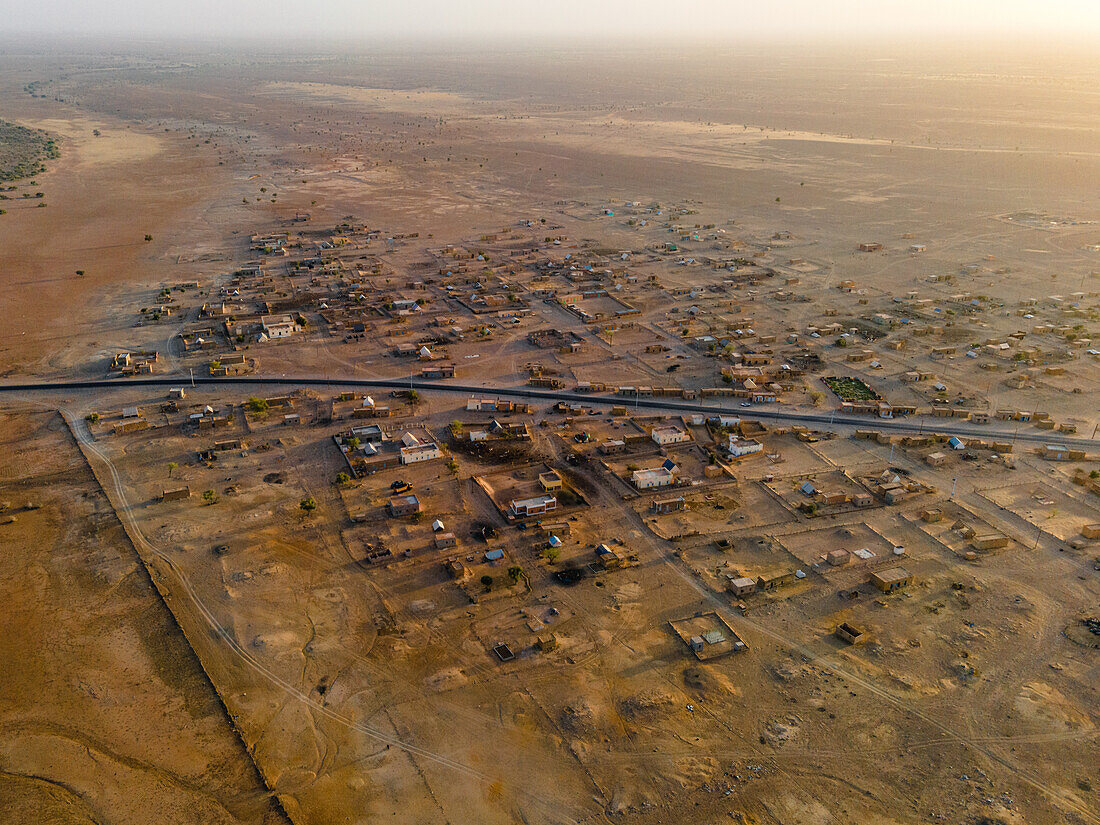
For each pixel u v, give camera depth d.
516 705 71.12
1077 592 86.44
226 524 98.69
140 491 106.44
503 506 103.19
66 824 59.66
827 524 99.75
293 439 122.19
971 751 66.38
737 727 68.81
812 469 113.94
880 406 131.88
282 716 69.94
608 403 137.00
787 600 85.50
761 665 76.00
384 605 84.38
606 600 85.19
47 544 94.44
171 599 84.69
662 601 85.19
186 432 124.50
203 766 64.88
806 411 133.25
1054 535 96.94
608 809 61.19
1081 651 77.62
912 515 101.62
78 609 83.25
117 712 70.25
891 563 91.81
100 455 116.62
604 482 109.81
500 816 60.62
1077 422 128.00
